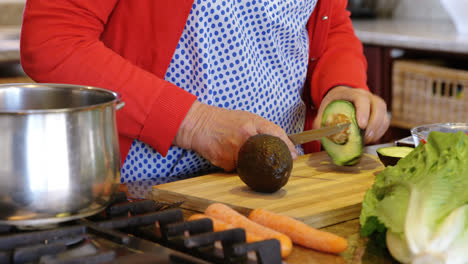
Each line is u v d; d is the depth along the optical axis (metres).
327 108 1.22
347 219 0.88
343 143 1.14
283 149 0.93
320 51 1.39
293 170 1.13
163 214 0.71
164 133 1.02
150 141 1.04
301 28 1.27
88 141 0.66
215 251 0.66
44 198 0.64
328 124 1.21
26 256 0.60
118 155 0.72
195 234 0.68
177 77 1.15
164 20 1.09
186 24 1.10
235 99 1.19
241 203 0.91
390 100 2.61
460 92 2.35
